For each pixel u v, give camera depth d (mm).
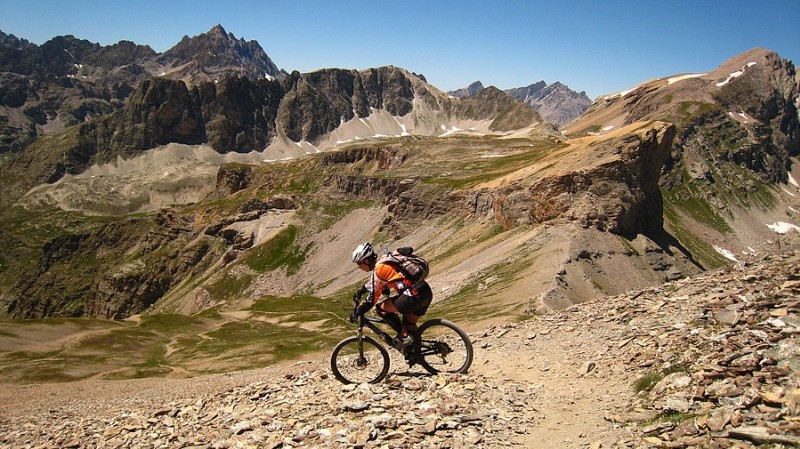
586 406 12547
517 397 13242
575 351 16703
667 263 125438
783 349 11297
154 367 82750
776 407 9477
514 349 18484
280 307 146625
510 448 10492
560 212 131250
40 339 103125
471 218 170000
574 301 91812
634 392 12523
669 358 13461
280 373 36875
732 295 16281
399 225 191500
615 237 126188
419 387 13359
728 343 12711
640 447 9742
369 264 13695
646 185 144375
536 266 108938
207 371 77188
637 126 149750
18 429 28453
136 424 15969
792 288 14742
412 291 13086
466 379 14000
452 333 22625
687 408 10617
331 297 158375
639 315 18062
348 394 13273
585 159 140125
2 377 77500
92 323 119188
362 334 14406
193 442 12625
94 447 14930
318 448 10555
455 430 11125
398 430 11000
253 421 13016
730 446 8867
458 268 128250
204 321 131000
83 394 57656
